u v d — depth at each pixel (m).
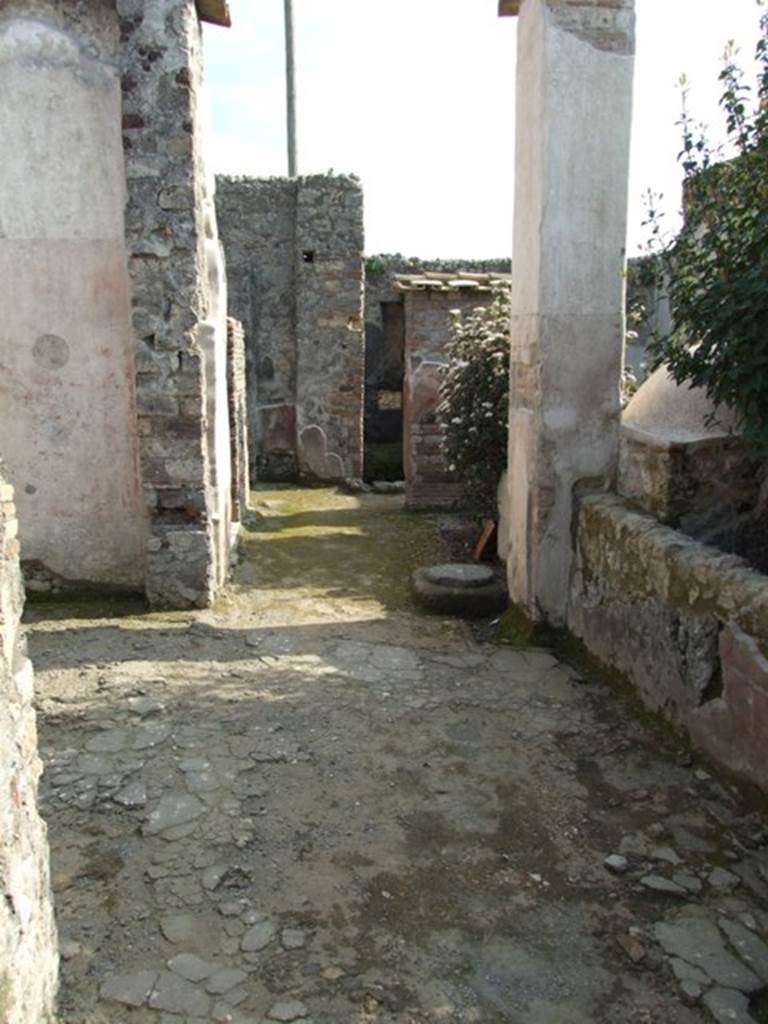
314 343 10.80
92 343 5.24
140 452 5.15
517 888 2.70
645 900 2.65
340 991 2.26
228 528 6.20
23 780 1.88
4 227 5.09
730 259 3.94
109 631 4.86
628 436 4.55
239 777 3.30
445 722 3.83
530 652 4.73
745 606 3.14
